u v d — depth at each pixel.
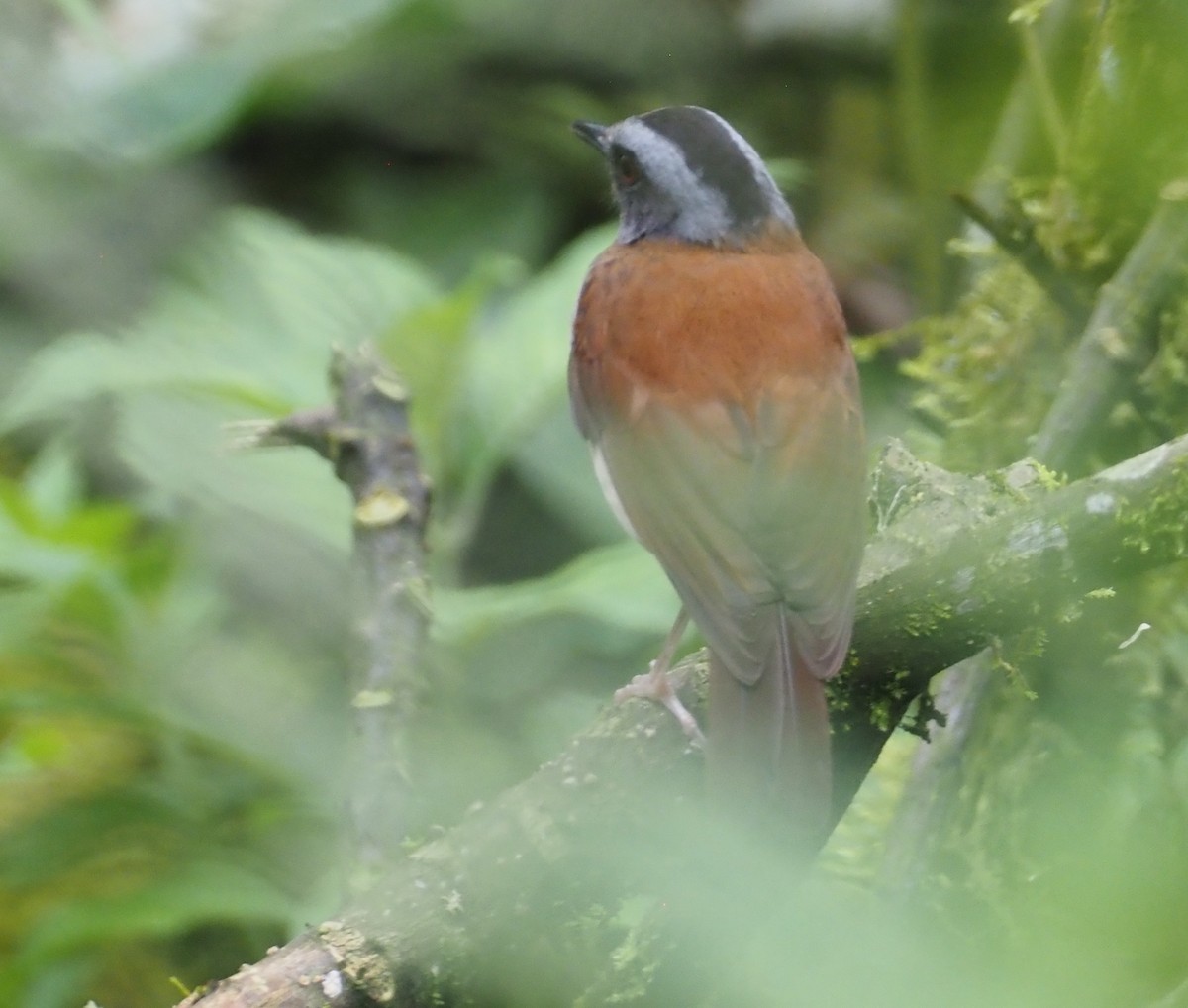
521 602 10.04
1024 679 8.00
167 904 9.15
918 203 12.54
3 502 10.16
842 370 8.53
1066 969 5.64
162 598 10.48
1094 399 8.62
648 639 11.70
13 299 14.49
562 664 11.48
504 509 13.80
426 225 15.77
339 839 8.06
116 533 10.45
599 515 13.23
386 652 8.02
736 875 6.41
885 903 8.20
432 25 15.88
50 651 10.23
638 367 8.51
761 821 6.47
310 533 11.91
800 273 9.00
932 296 12.55
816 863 9.15
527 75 16.23
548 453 13.38
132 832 9.86
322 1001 5.99
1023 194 9.86
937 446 10.59
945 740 8.55
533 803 6.44
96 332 14.23
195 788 9.97
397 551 8.29
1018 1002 5.55
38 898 9.80
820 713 6.86
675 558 7.88
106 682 10.20
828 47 16.08
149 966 10.38
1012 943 7.26
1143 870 5.85
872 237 15.49
